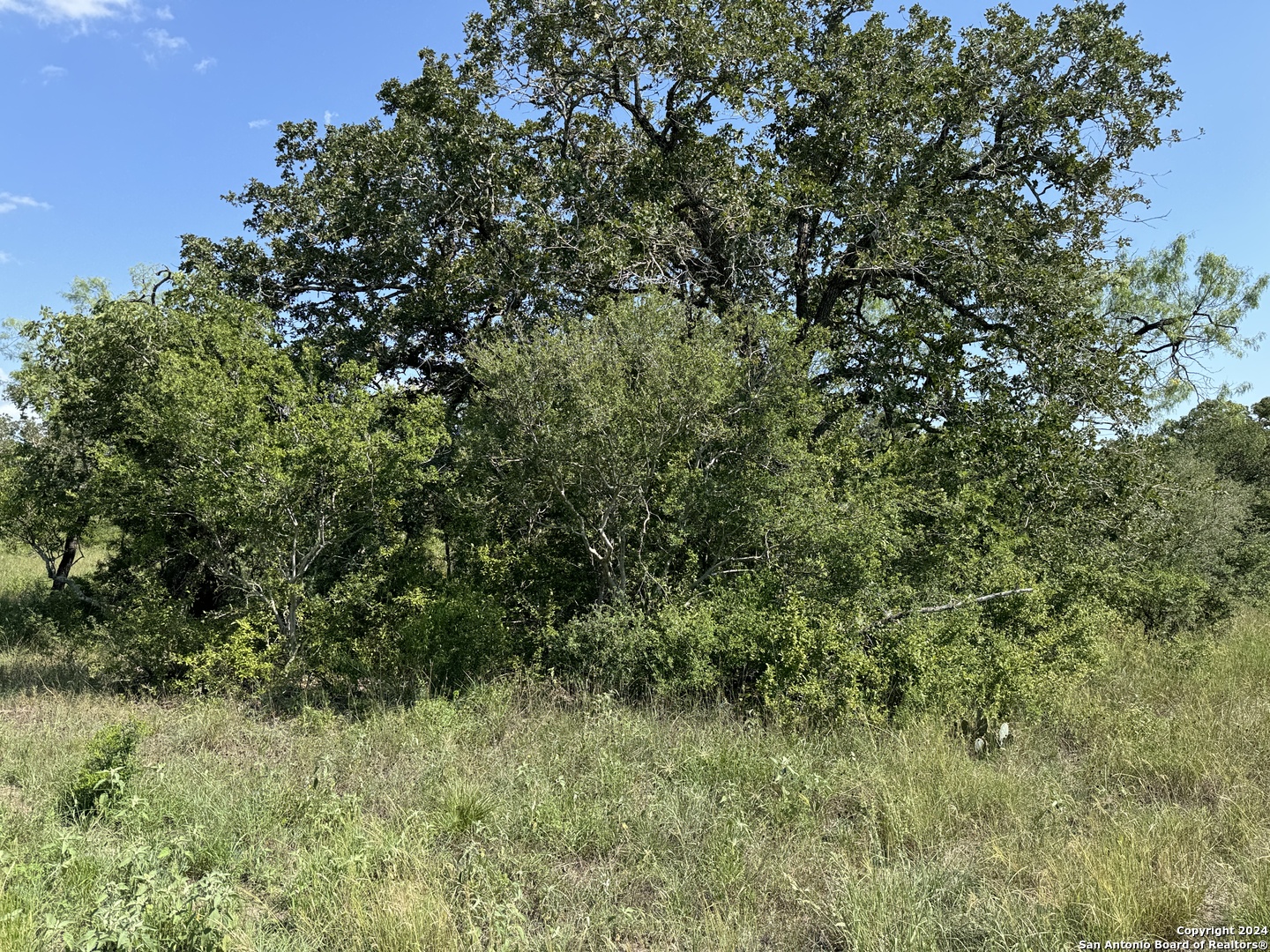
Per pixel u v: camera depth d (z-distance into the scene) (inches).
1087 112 505.4
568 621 379.9
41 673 419.5
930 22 494.6
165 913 150.7
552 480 358.9
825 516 340.5
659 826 207.5
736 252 489.7
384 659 365.7
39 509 451.8
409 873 179.5
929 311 496.1
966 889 177.3
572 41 495.8
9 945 147.9
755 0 486.9
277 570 367.9
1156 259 727.7
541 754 260.7
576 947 160.9
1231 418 953.5
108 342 403.5
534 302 483.8
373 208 503.2
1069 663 329.7
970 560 353.1
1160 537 457.7
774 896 180.9
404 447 377.1
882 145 477.1
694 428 358.9
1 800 227.6
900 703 301.4
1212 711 295.0
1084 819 214.8
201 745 290.7
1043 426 436.8
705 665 313.7
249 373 369.7
